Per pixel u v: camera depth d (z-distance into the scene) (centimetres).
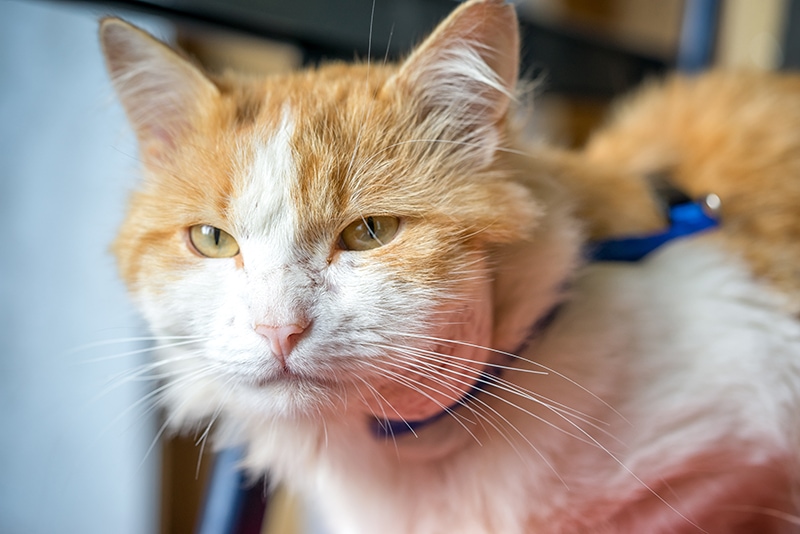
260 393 31
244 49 53
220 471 39
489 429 34
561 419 33
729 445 35
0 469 49
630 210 39
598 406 34
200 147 32
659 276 37
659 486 35
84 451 49
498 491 34
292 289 30
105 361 47
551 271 34
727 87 47
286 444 36
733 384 36
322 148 31
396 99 32
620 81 62
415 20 43
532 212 32
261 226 30
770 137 43
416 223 31
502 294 33
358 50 42
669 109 46
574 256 35
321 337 29
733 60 78
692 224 39
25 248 48
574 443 34
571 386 34
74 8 43
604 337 35
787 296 38
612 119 51
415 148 32
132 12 37
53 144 47
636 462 34
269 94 33
